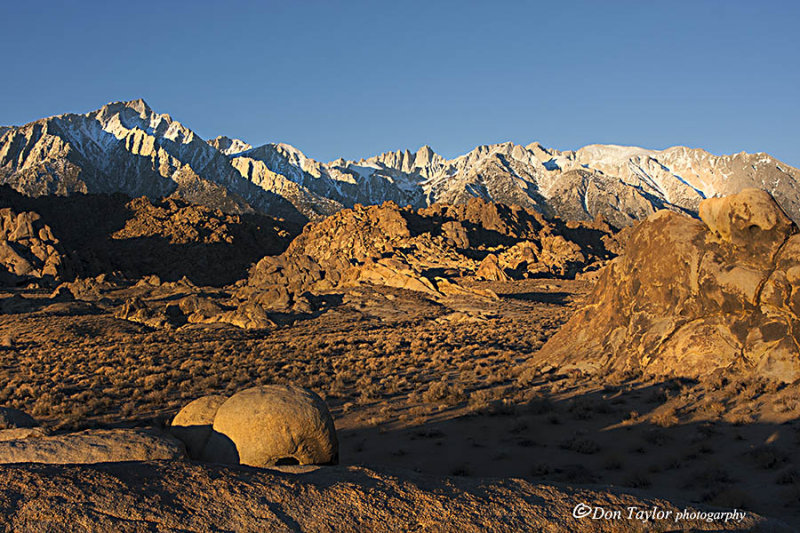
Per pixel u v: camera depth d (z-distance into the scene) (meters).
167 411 22.48
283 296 74.38
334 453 10.88
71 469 7.13
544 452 14.41
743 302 21.02
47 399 24.61
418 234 153.88
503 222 182.38
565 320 60.00
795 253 20.23
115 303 78.25
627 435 15.25
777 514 9.08
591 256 158.38
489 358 35.00
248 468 8.31
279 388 11.30
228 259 158.75
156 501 6.64
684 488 11.08
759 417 15.30
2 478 6.63
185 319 65.25
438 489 7.94
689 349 21.56
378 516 6.99
